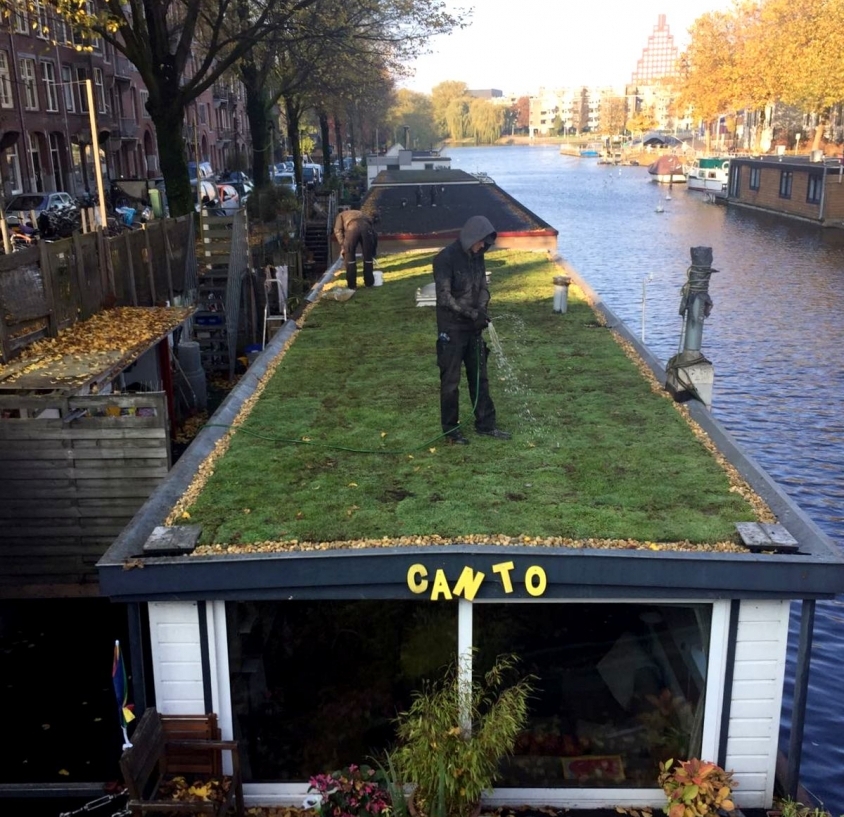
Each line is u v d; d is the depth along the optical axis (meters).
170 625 6.71
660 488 7.88
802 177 62.47
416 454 8.95
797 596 6.36
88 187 55.03
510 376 11.75
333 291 18.31
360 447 9.22
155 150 67.56
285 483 8.21
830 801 9.79
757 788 6.86
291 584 6.49
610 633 6.95
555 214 73.31
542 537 6.82
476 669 7.02
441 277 8.75
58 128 51.00
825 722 11.08
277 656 7.14
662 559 6.33
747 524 6.89
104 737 9.67
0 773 9.10
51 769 9.17
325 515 7.39
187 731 6.82
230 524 7.25
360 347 13.89
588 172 138.88
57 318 14.25
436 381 11.70
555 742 7.02
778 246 51.50
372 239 19.14
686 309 10.41
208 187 44.12
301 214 39.88
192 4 25.97
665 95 199.25
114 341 13.96
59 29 50.94
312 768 7.05
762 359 27.30
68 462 11.27
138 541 6.89
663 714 6.95
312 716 7.07
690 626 6.81
